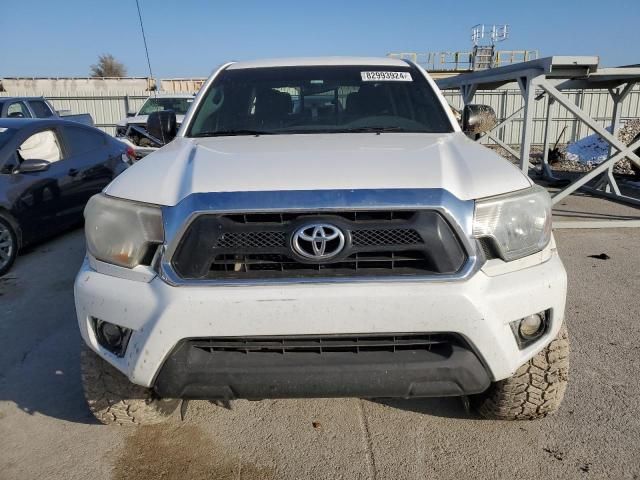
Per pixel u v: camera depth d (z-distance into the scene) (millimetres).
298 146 2664
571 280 4859
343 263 2043
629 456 2467
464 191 2133
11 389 3156
